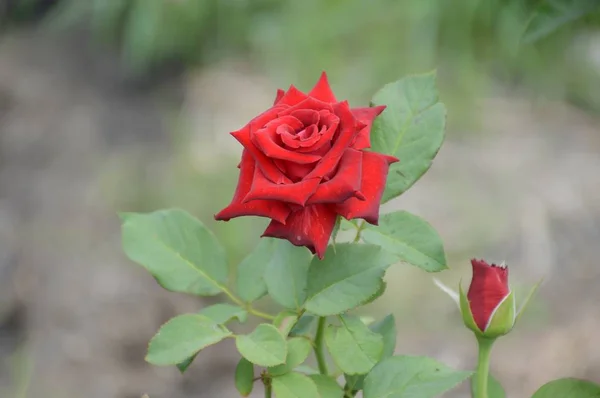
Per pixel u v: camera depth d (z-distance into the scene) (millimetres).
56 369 2330
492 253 2553
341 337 1022
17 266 2703
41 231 2850
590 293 2410
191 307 2461
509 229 2637
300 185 969
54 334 2443
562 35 3268
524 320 2334
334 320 1120
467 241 2588
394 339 1074
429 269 1039
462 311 1047
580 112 3295
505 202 2750
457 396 2113
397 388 1015
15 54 3877
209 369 2322
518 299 2340
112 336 2393
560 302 2393
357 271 1025
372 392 1017
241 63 3715
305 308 1025
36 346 2422
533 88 3383
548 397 1050
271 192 969
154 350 1006
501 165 2943
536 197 2762
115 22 3832
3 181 3129
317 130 975
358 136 996
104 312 2457
